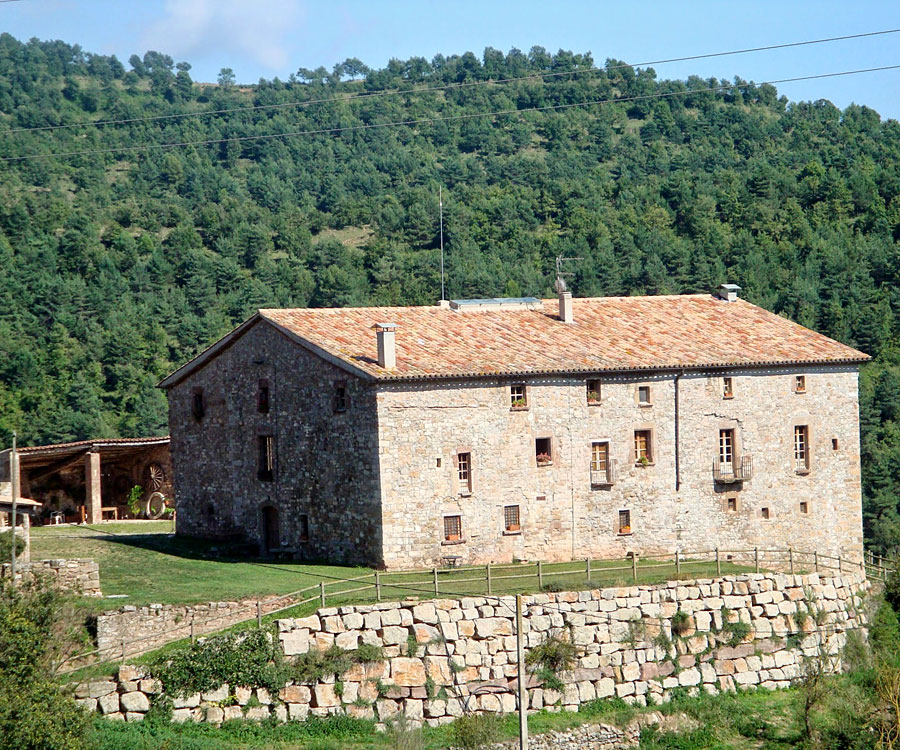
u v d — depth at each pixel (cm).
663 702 4634
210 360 5991
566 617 4566
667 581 4834
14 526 4222
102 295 14012
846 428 6016
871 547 9156
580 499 5438
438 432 5153
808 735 4481
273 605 4362
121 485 7281
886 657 5066
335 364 5231
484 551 5222
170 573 4888
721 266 13412
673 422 5644
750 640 4881
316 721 4106
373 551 5091
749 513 5778
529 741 4244
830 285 12588
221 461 5934
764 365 5791
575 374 5425
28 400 11806
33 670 3481
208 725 3966
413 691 4269
